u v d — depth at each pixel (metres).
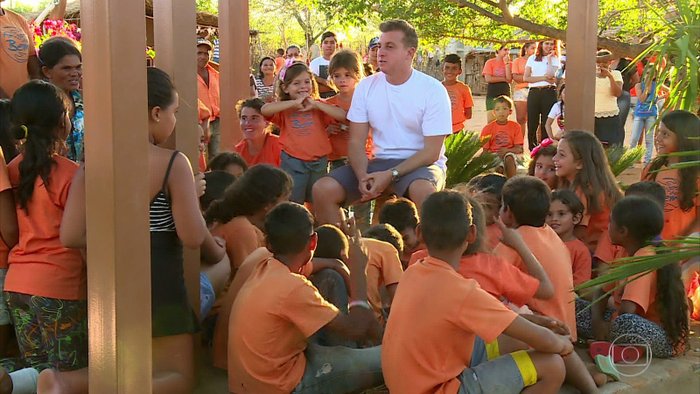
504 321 3.07
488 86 13.80
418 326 3.14
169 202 3.33
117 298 2.85
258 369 3.33
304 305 3.28
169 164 3.28
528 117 12.48
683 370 3.92
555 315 3.84
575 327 3.94
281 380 3.34
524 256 3.71
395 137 5.26
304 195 5.96
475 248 3.56
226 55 6.21
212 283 4.10
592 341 4.25
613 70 10.19
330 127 6.02
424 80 5.22
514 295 3.55
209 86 7.80
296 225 3.36
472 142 7.39
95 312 2.95
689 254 2.80
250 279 3.47
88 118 2.87
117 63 2.76
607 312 4.31
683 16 3.44
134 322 2.90
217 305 4.12
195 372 3.67
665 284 4.00
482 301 3.09
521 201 3.93
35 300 3.33
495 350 3.54
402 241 4.21
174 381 3.39
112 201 2.81
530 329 3.14
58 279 3.34
